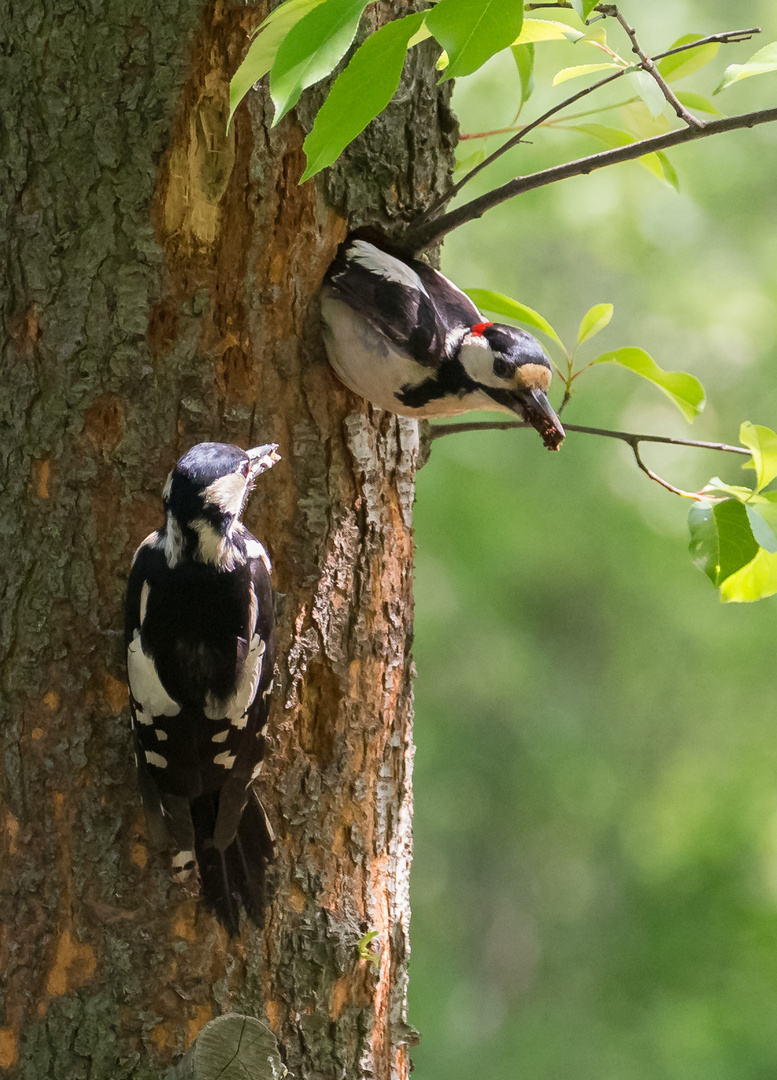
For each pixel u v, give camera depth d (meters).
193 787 5.88
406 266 7.04
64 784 6.38
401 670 7.25
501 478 21.95
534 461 22.06
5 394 6.53
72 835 6.37
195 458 5.84
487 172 20.91
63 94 6.50
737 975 21.17
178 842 5.89
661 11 21.69
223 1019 5.92
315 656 6.79
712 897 21.69
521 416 7.41
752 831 21.77
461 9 4.34
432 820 24.00
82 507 6.44
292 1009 6.59
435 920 25.61
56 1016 6.31
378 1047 6.91
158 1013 6.32
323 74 4.43
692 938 21.67
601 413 22.22
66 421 6.46
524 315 7.88
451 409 7.36
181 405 6.55
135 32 6.48
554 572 22.53
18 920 6.36
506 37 4.34
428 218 7.11
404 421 7.36
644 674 23.17
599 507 21.92
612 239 22.50
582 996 22.91
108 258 6.49
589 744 23.14
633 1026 21.92
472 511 21.50
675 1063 20.42
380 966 6.93
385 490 7.21
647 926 22.23
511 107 20.62
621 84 19.86
